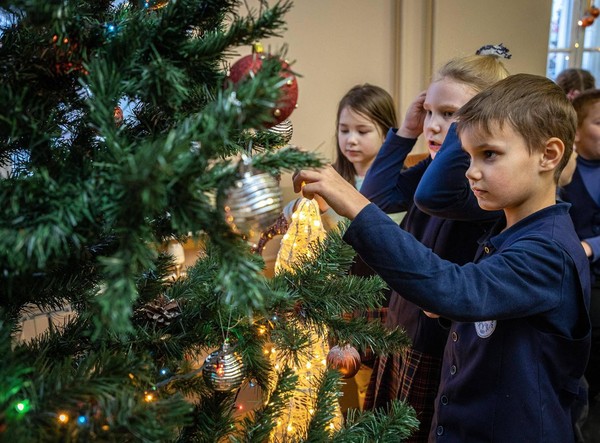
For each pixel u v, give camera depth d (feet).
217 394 2.12
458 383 2.62
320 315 2.11
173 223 1.27
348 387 4.73
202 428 1.98
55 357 1.78
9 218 1.28
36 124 1.37
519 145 2.22
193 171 1.22
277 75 1.30
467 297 1.93
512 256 2.13
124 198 1.20
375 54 6.57
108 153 1.34
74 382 1.34
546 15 8.05
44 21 1.31
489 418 2.44
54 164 1.48
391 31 6.62
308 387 2.79
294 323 2.19
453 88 3.16
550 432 2.38
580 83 7.93
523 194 2.31
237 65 1.62
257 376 2.18
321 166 1.44
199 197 1.27
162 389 1.87
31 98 1.49
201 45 1.51
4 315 1.60
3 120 1.26
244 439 1.97
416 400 3.48
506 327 2.40
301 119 6.18
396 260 1.87
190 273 2.30
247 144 1.92
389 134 3.81
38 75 1.53
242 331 2.07
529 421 2.35
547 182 2.36
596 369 4.56
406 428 2.09
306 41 5.97
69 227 1.26
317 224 3.46
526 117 2.19
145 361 1.64
